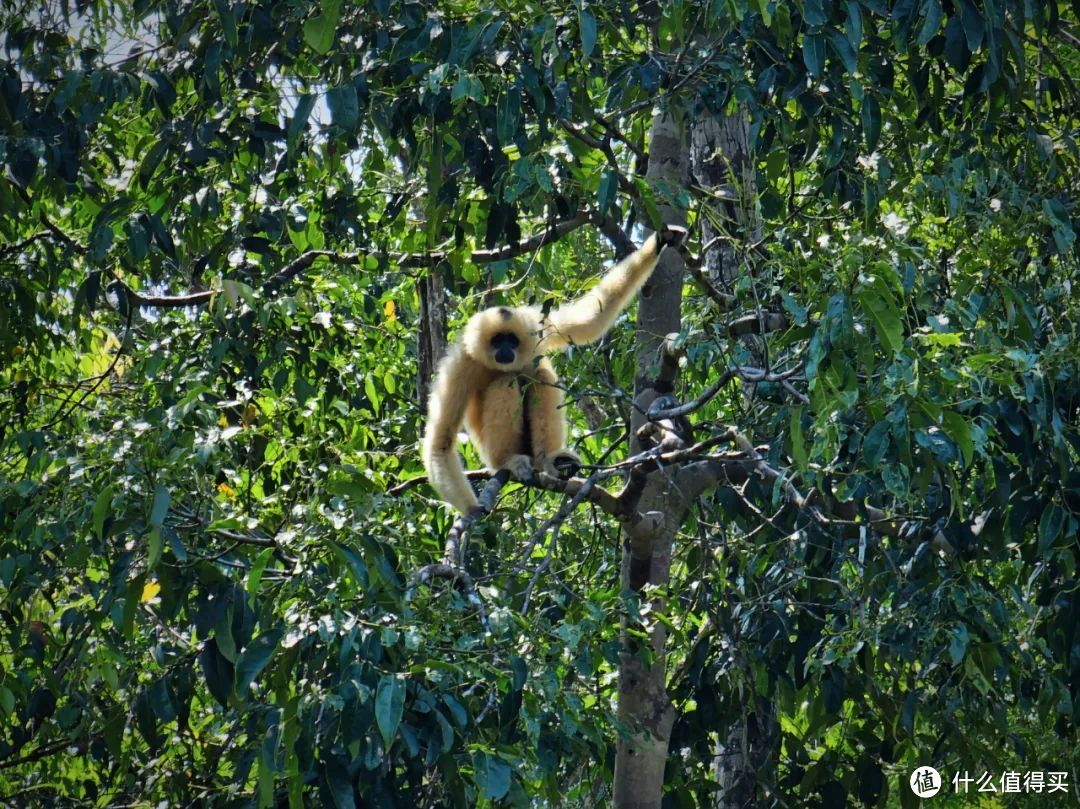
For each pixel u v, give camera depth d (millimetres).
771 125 11477
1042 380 8352
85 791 12117
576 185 10656
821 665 10406
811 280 7848
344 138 10633
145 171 11219
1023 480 9445
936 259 9531
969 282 8820
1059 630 10234
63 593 11234
